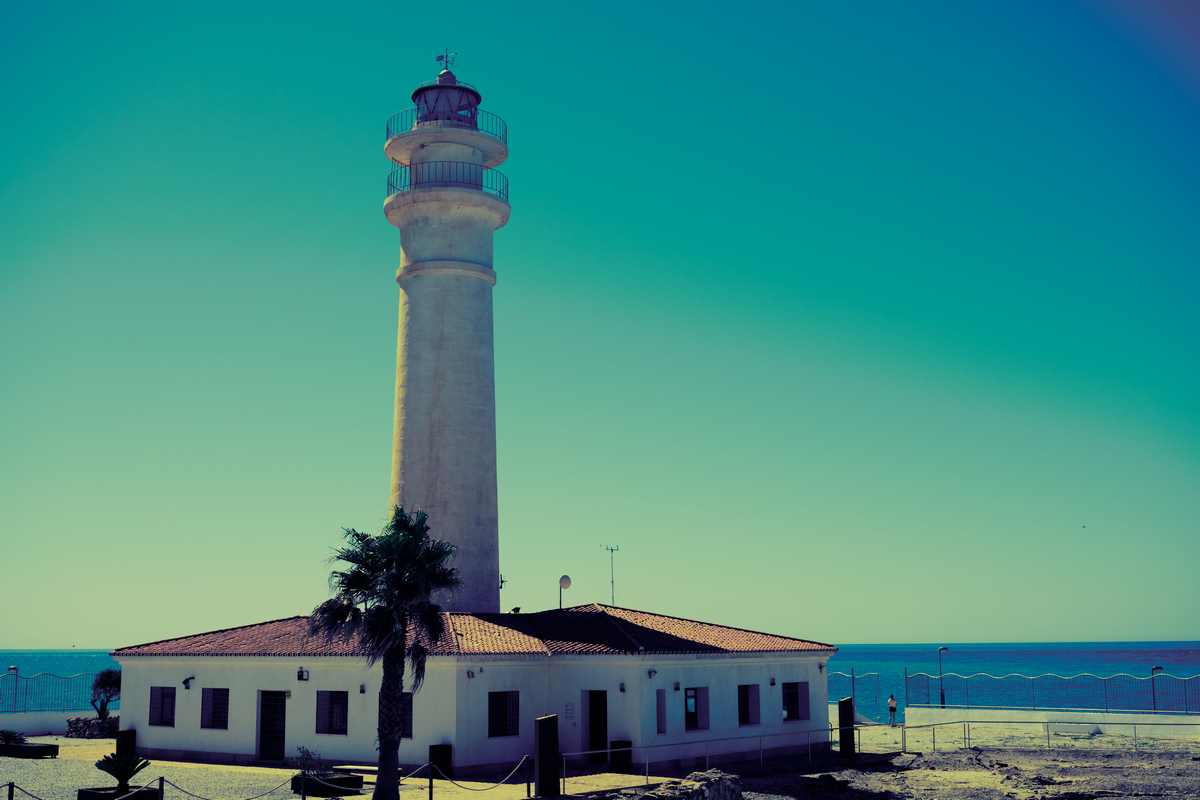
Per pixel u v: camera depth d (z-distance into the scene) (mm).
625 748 33750
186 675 39719
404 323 45250
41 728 49938
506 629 38969
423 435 43562
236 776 32750
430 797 27359
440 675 34219
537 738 29328
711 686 38812
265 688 37656
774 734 41750
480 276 45188
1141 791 34219
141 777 32219
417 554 28656
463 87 47125
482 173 46844
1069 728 52656
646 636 38344
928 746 47844
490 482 44156
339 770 33000
